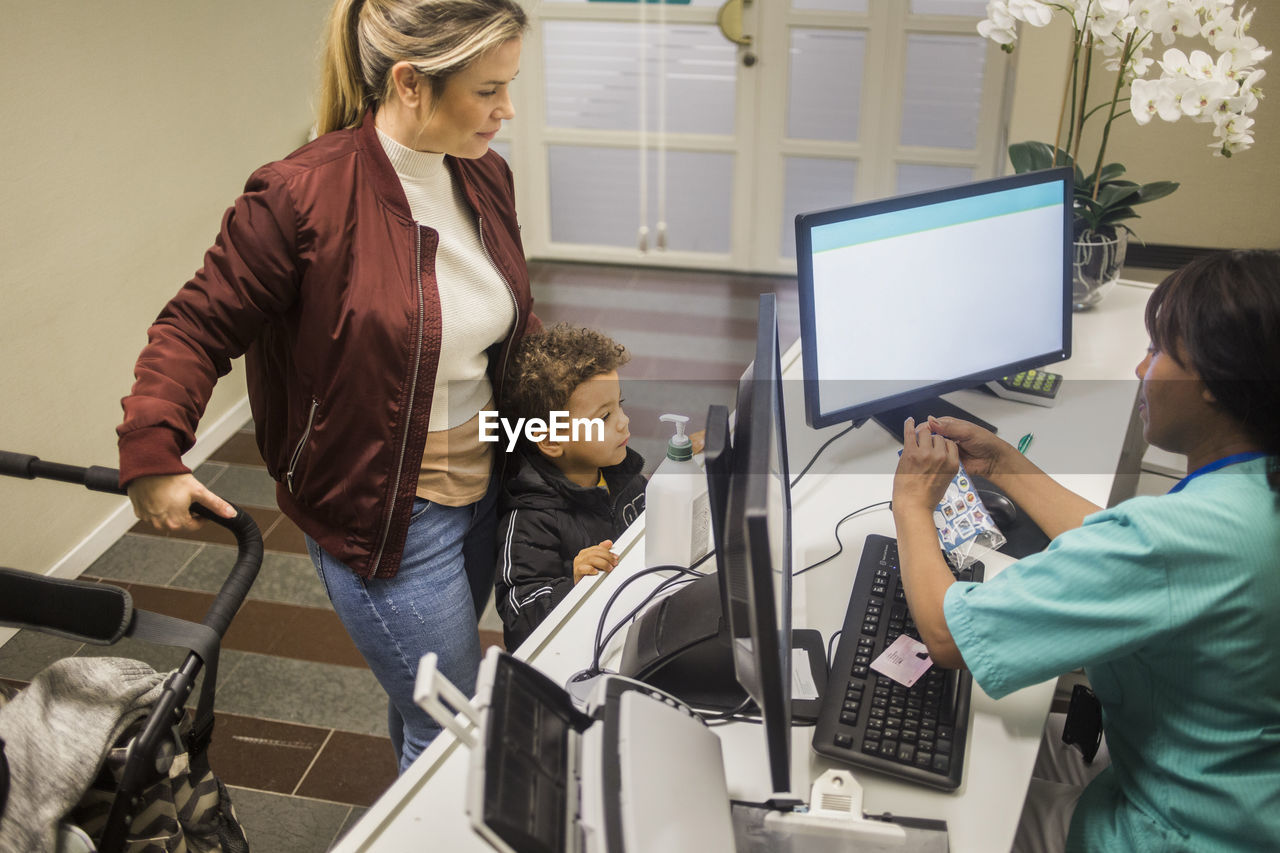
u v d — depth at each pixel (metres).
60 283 2.26
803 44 3.57
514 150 3.98
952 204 1.45
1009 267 1.54
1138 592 0.94
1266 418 0.94
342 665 2.15
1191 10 1.58
